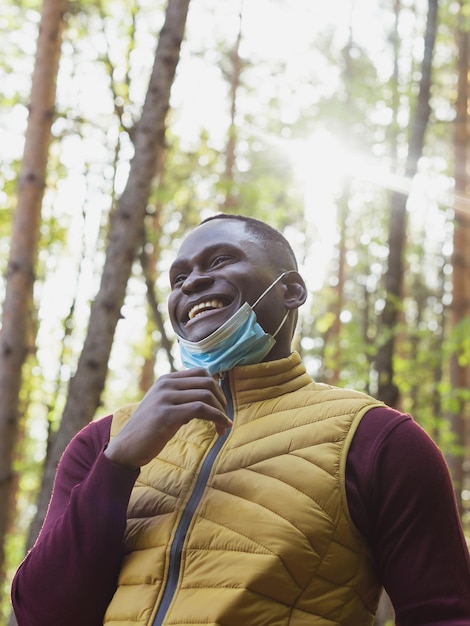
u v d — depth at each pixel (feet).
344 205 40.11
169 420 6.61
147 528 6.81
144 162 19.69
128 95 24.84
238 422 7.22
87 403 18.97
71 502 6.81
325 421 6.84
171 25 19.93
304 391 7.35
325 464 6.59
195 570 6.43
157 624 6.31
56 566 6.68
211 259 7.77
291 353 7.68
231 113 40.55
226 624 6.11
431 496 6.50
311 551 6.33
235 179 37.70
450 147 47.29
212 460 6.95
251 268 7.63
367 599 6.63
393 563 6.48
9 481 25.57
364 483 6.54
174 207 41.68
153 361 46.11
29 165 26.76
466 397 33.83
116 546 6.68
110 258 19.40
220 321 7.48
